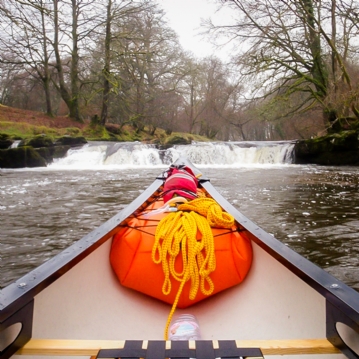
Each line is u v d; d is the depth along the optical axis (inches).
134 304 76.9
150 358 47.7
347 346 47.9
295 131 1364.4
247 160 806.5
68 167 689.6
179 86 1566.2
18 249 166.2
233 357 48.0
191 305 78.5
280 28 775.7
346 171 573.6
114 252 82.9
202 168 653.9
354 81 791.1
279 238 182.9
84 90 1316.4
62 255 65.4
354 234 188.9
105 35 1077.8
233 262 77.8
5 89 1588.3
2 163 656.4
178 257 74.6
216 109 1849.2
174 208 96.5
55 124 1083.9
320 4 685.9
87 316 68.8
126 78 1245.7
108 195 321.4
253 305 74.8
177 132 1705.2
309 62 839.1
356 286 127.2
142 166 726.5
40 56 1031.0
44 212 245.6
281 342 51.8
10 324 45.9
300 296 63.9
